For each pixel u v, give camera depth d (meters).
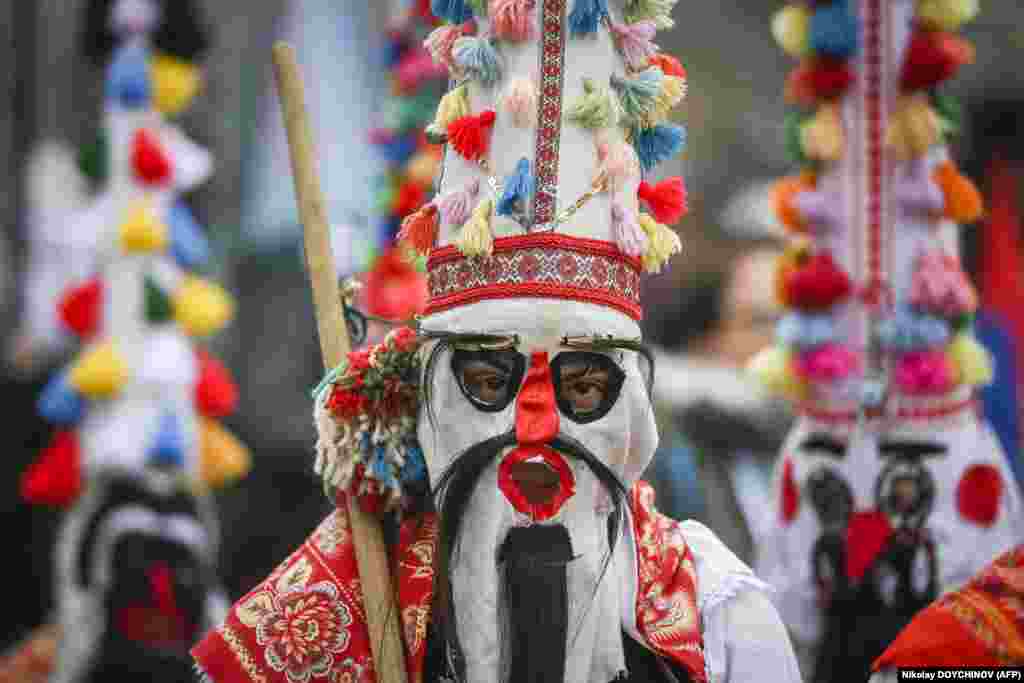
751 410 18.17
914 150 12.30
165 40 16.42
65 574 15.85
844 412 12.45
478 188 8.93
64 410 16.03
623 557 9.16
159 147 16.19
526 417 8.71
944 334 12.24
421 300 14.00
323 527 9.59
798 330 12.47
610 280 8.85
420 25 15.38
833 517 12.41
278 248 25.39
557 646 8.75
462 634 8.93
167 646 15.46
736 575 9.26
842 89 12.49
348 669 9.23
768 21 31.52
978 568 12.16
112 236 16.09
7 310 23.97
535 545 8.82
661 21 9.15
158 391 15.93
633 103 9.00
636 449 9.05
